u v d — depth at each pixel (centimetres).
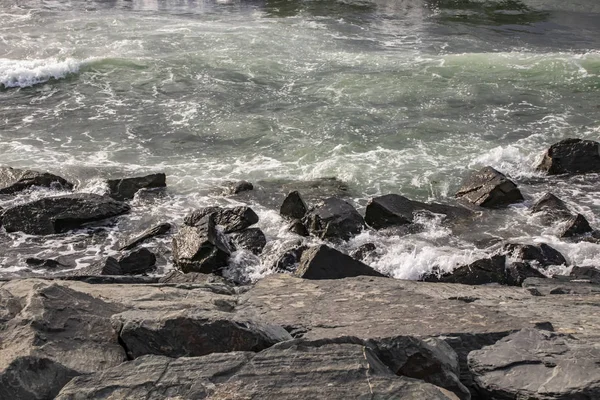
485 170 1441
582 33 2759
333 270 1020
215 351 599
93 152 1638
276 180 1496
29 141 1692
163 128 1777
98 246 1238
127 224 1318
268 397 512
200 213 1277
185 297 774
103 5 3088
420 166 1557
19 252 1207
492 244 1212
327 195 1427
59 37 2522
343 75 2142
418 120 1814
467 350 651
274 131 1748
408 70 2192
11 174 1446
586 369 567
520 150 1631
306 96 1984
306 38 2569
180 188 1461
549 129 1767
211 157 1620
